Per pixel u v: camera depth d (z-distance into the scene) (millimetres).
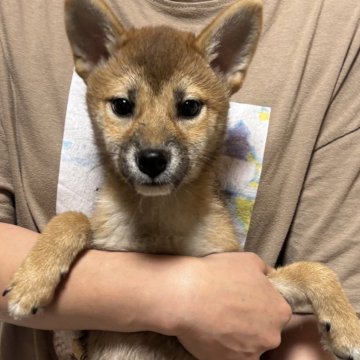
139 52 253
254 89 268
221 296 205
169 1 281
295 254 268
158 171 234
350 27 268
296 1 279
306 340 244
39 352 280
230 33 265
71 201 265
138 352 232
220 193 268
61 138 266
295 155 262
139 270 209
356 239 253
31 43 273
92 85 262
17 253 222
